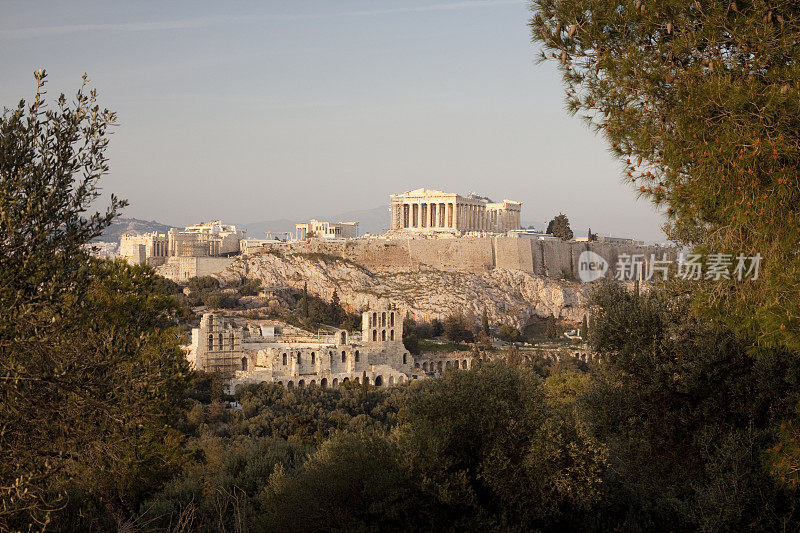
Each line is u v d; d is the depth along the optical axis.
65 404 18.28
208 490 33.94
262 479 36.09
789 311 18.12
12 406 17.34
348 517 28.36
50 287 17.75
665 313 30.20
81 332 19.31
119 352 19.27
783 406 26.84
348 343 161.88
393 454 30.17
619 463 35.06
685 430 29.34
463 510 29.30
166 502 31.06
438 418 32.66
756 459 26.33
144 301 32.06
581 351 184.38
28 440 18.19
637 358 29.56
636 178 20.09
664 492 31.00
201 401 110.81
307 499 28.69
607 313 31.47
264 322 190.50
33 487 17.55
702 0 19.05
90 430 19.08
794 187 17.70
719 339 28.52
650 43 20.45
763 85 18.22
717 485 26.44
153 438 29.53
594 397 31.62
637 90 19.97
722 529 26.00
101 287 29.53
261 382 124.94
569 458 30.30
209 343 140.50
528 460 29.91
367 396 116.69
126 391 18.94
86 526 26.34
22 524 19.38
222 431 80.75
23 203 18.08
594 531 29.61
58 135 18.97
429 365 183.00
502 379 32.88
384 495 28.75
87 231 19.09
